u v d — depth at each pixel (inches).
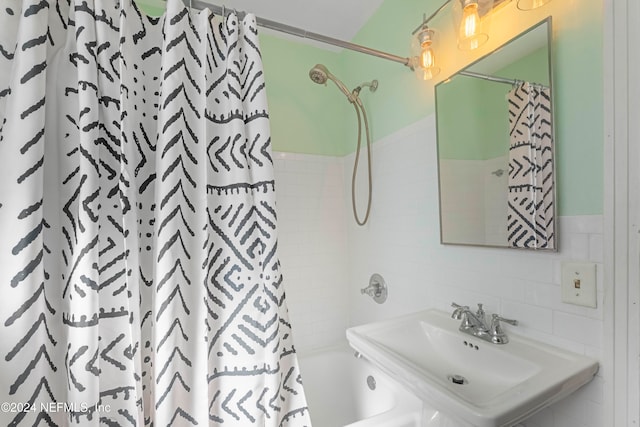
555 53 31.2
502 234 36.8
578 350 29.7
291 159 68.5
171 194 29.7
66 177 28.4
